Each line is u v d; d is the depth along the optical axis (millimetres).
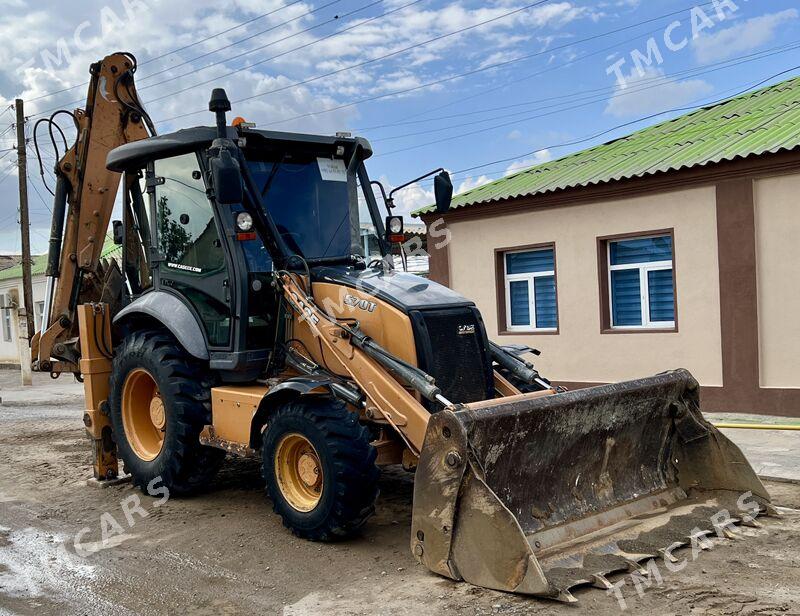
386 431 5391
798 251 9461
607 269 11391
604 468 5254
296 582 4605
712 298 10172
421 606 4145
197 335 6234
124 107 7750
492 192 12859
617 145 13398
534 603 4113
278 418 5332
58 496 6871
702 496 5645
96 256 7785
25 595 4551
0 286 30156
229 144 5883
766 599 4082
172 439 6254
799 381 9531
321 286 5820
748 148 9836
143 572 4875
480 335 5598
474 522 4332
